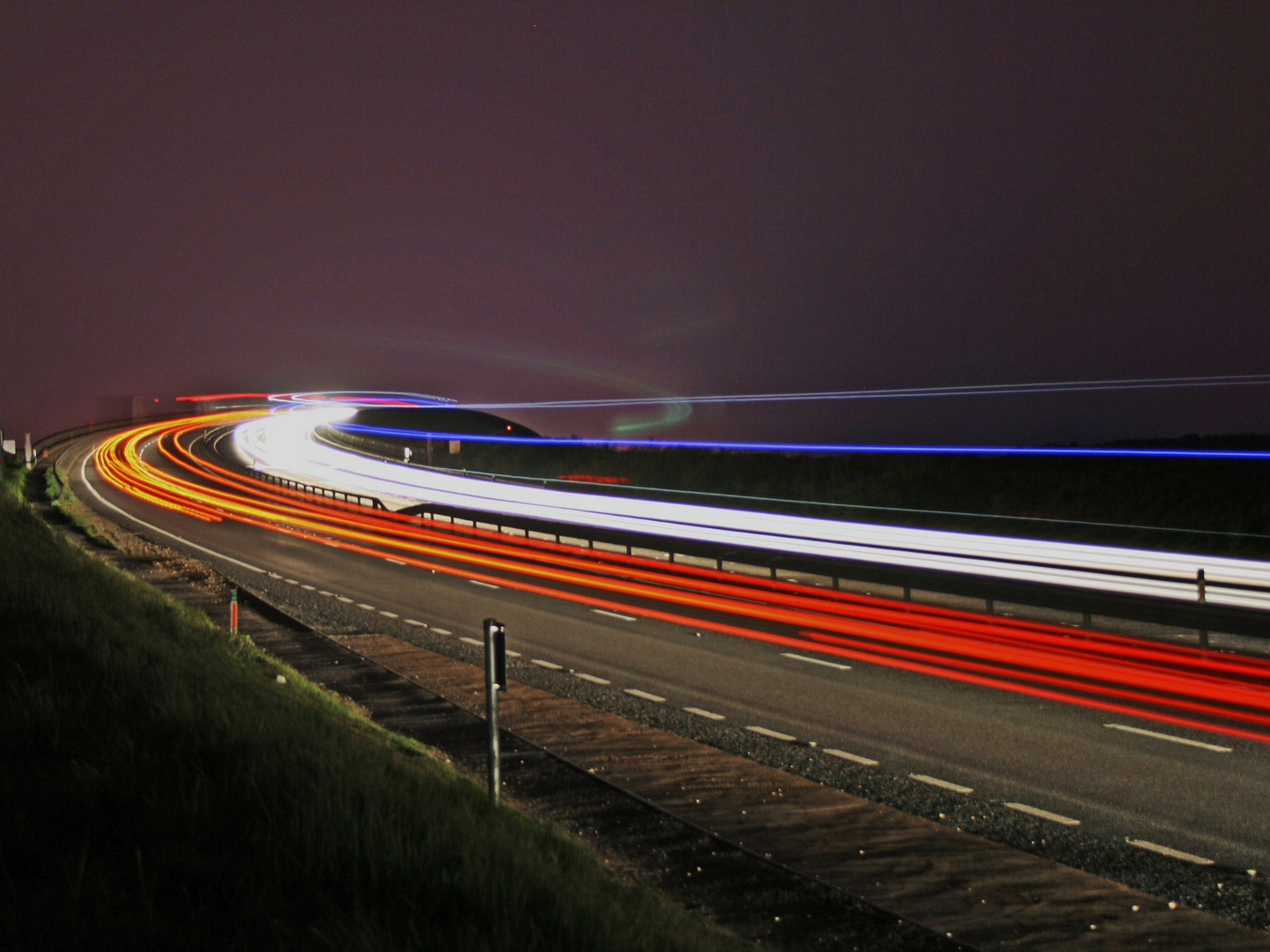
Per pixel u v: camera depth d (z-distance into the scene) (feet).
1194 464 148.87
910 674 55.52
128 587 59.26
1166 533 122.01
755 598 84.94
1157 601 63.46
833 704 48.88
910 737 43.01
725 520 153.48
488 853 18.92
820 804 33.71
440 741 40.52
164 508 154.51
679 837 29.63
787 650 62.75
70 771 20.06
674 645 64.39
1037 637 66.03
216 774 20.99
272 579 93.86
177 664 31.30
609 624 72.23
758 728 44.60
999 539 127.34
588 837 29.60
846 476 182.50
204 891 15.99
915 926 23.39
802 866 27.86
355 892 16.33
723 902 24.85
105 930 14.37
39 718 22.54
